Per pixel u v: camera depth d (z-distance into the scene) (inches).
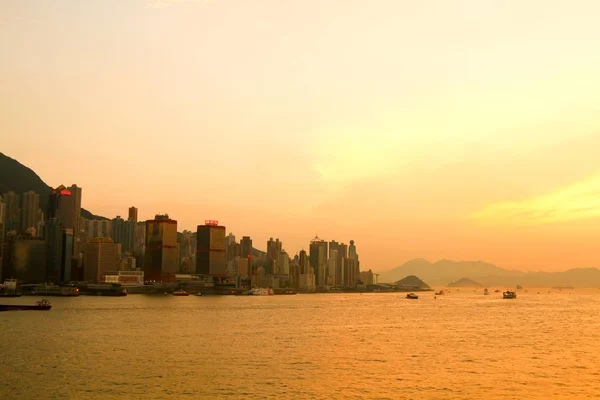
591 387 3700.8
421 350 5398.6
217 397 3412.9
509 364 4569.4
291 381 3855.8
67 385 3698.3
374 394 3501.5
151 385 3708.2
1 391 3533.5
